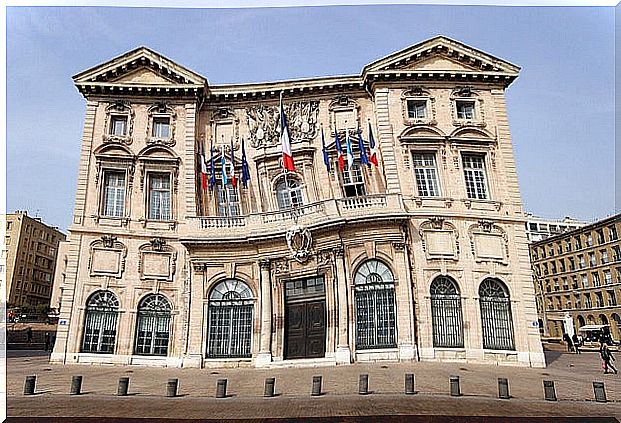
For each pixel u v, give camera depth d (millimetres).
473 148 26703
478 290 24094
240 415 12227
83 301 25172
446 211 25125
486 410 12430
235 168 28359
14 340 36812
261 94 28969
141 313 25453
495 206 25719
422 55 27859
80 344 24609
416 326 23328
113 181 27656
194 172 27672
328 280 24109
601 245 58344
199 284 25438
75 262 25641
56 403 13742
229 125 29141
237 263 25625
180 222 26875
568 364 25188
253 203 27781
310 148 27750
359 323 23688
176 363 24359
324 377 18641
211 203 27734
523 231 25344
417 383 16641
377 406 12984
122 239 26250
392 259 23953
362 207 24797
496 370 20734
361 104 28438
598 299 57938
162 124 28766
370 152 26734
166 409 13094
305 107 28703
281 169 28000
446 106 27297
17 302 45750
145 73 28891
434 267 24141
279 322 24531
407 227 24531
